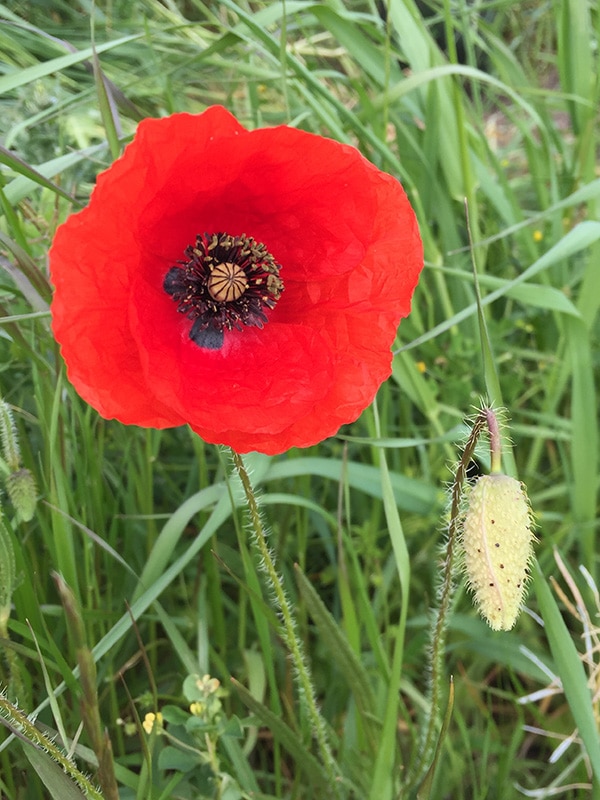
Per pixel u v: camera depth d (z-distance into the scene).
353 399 0.14
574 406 0.24
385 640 0.24
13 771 0.19
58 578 0.12
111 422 0.23
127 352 0.13
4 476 0.20
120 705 0.22
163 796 0.16
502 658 0.23
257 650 0.24
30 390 0.22
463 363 0.27
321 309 0.15
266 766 0.23
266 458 0.21
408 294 0.15
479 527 0.14
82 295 0.12
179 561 0.18
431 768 0.15
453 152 0.27
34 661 0.19
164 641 0.23
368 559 0.24
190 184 0.14
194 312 0.15
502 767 0.21
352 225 0.14
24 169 0.16
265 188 0.14
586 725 0.17
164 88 0.27
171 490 0.26
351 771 0.20
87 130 0.25
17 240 0.18
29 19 0.27
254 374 0.15
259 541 0.16
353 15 0.27
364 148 0.27
